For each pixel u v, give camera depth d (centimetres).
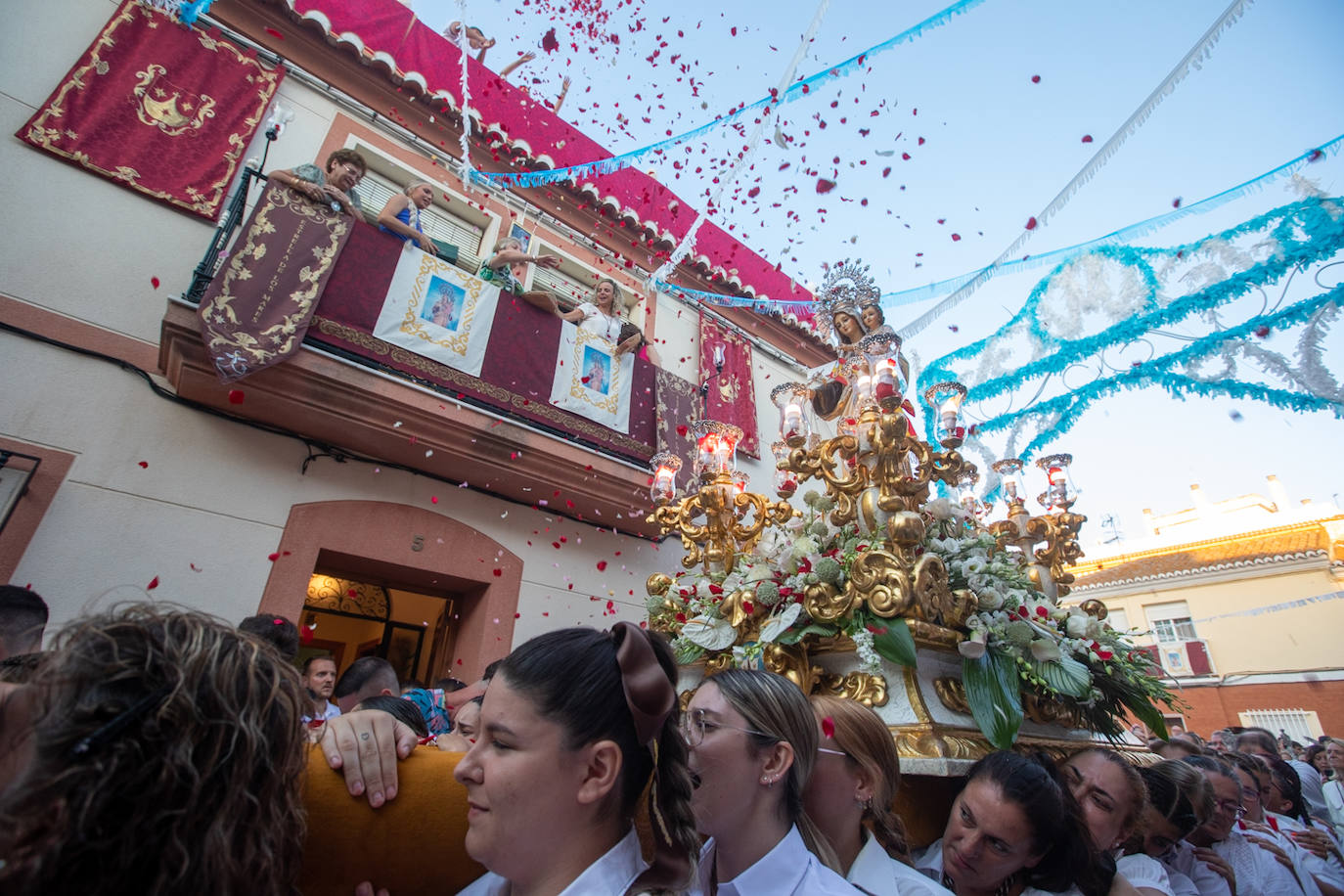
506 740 102
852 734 172
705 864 150
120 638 78
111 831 65
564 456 530
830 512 312
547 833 98
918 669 251
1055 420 518
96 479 390
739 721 144
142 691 74
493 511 550
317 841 100
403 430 470
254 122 516
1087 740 306
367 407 451
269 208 438
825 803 166
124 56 473
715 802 138
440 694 335
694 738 145
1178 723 1479
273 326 409
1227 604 1509
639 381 619
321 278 443
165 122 477
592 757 102
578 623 565
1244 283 407
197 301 414
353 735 113
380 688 292
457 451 493
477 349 513
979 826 169
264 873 75
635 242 769
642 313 746
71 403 395
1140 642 1600
